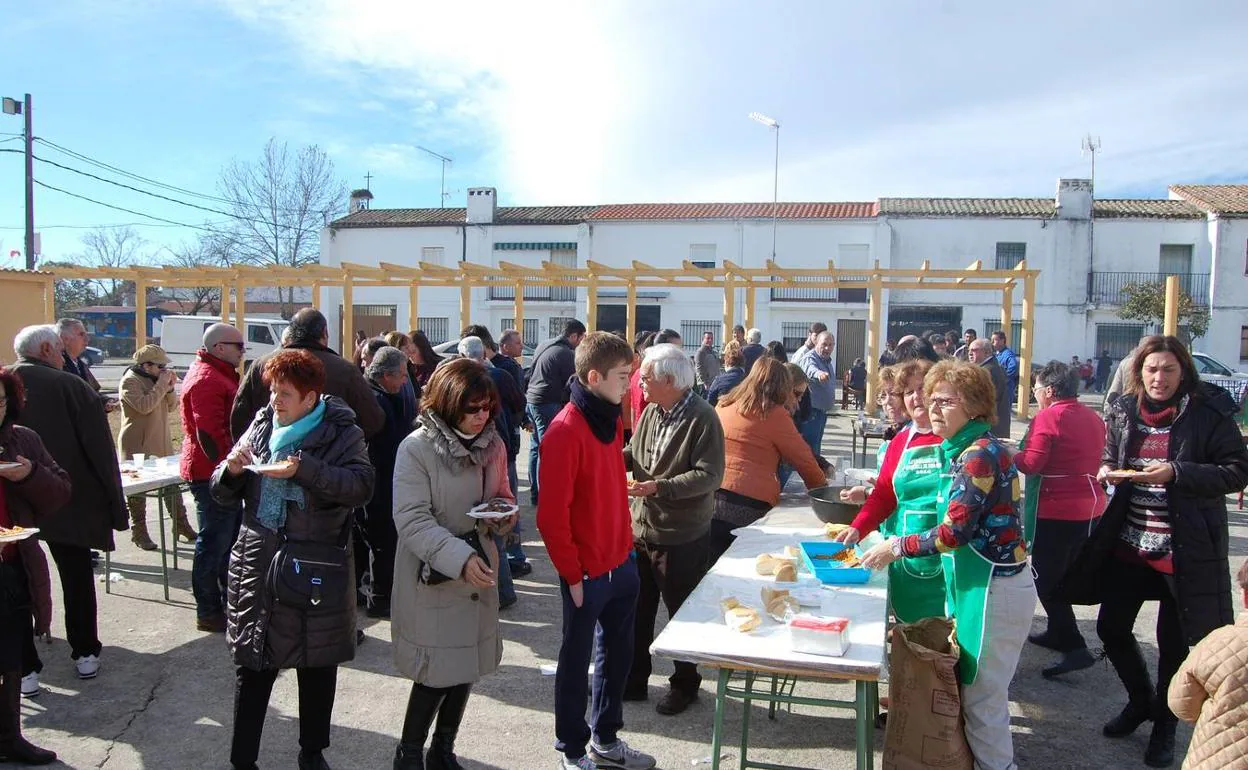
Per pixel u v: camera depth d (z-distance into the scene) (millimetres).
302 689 3105
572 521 3160
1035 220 27469
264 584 2924
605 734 3340
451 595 2969
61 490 3471
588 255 30031
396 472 2979
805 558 3588
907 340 9969
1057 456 4320
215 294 42562
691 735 3662
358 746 3553
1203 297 27359
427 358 6426
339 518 3031
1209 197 28578
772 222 28641
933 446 3266
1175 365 3410
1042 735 3707
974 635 2865
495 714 3869
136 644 4578
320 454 3006
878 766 3371
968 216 27734
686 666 3857
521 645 4684
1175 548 3344
